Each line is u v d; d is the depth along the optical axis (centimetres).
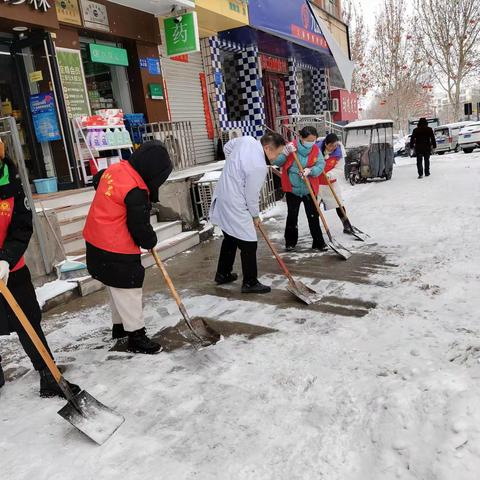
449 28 3075
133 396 296
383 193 1030
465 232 610
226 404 277
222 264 504
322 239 615
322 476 212
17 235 284
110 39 847
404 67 3238
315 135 576
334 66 1922
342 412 254
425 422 222
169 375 320
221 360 332
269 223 840
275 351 337
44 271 508
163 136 866
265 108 1486
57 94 703
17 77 711
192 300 466
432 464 198
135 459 238
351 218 793
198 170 861
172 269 586
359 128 1229
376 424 235
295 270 534
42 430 271
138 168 331
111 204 327
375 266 518
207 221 783
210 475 221
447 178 1191
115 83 876
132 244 338
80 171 738
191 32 888
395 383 263
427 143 1237
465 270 463
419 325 350
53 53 694
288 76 1641
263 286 471
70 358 360
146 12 879
